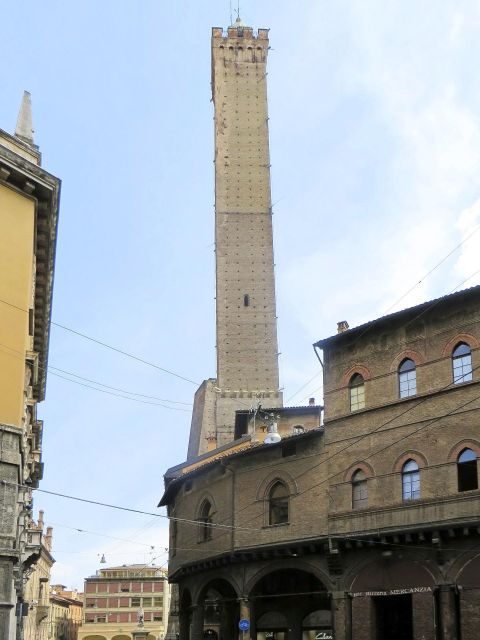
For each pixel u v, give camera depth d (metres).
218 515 47.16
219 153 100.19
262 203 98.25
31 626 93.31
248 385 90.50
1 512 24.12
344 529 39.25
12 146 28.03
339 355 42.84
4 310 26.38
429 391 38.00
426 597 35.78
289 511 42.47
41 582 109.31
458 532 34.94
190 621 52.78
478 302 37.31
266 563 43.00
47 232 30.14
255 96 103.12
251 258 95.88
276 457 44.28
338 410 41.94
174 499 56.78
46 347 40.25
